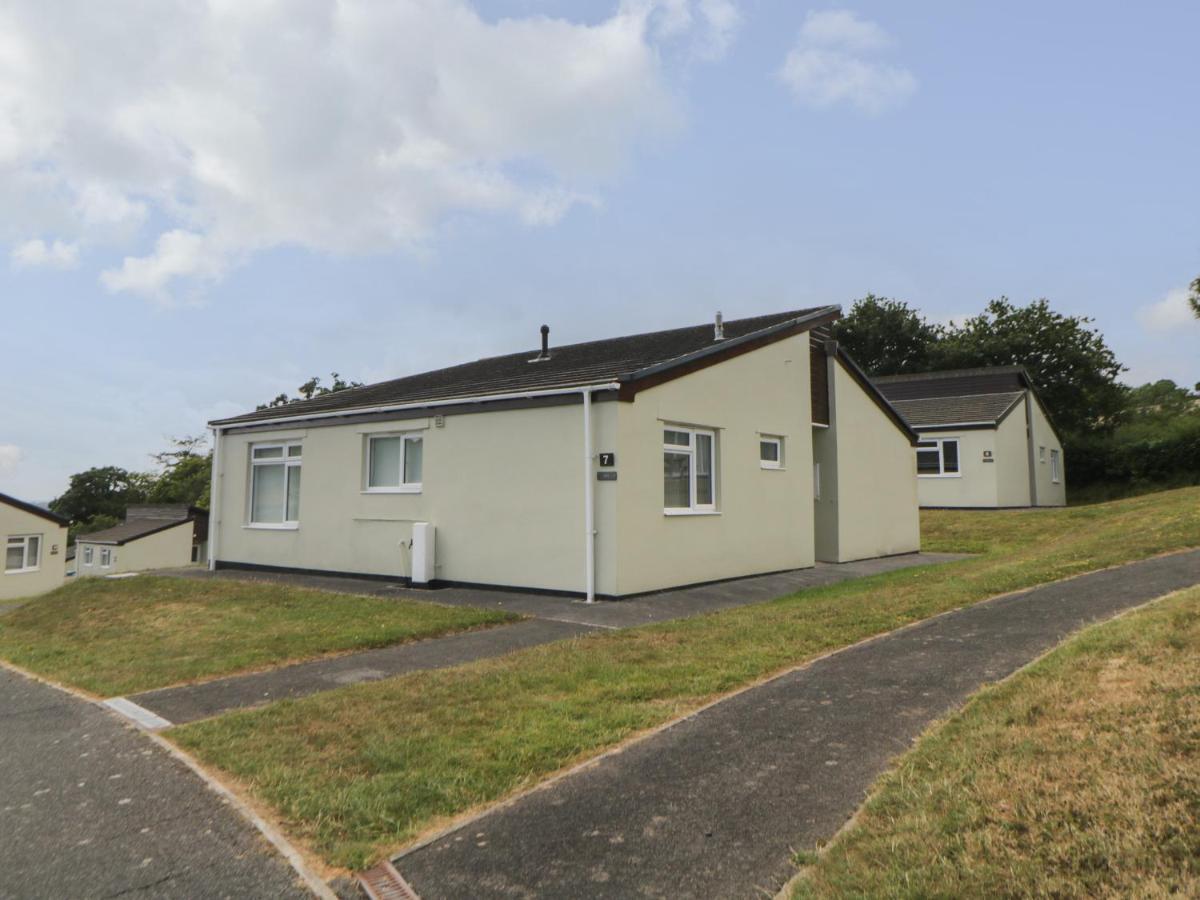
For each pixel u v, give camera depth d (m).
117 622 10.88
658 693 6.23
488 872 3.52
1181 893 2.82
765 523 14.11
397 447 14.17
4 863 3.71
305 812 4.17
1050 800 3.62
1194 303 26.97
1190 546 11.84
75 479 72.69
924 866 3.23
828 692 5.99
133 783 4.74
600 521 11.24
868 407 17.69
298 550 15.52
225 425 16.94
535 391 11.80
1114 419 44.88
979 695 5.44
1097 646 5.90
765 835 3.75
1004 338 46.03
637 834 3.82
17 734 5.90
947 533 21.80
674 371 12.17
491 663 7.40
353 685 6.95
